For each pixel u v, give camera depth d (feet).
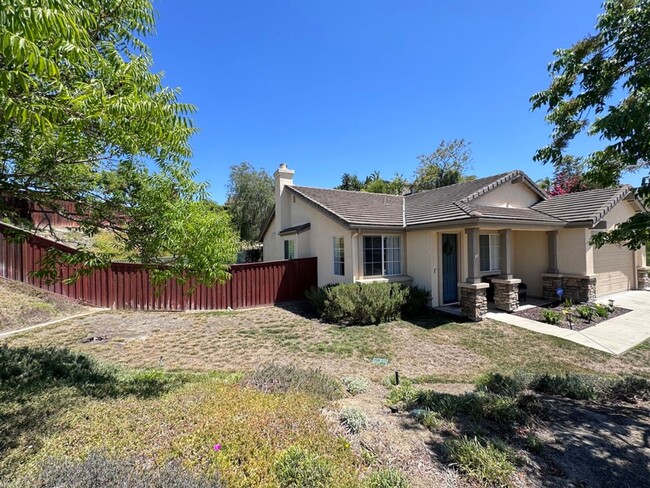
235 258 16.85
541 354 24.22
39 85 7.23
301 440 9.18
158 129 8.99
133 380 15.81
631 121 9.99
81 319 32.71
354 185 118.42
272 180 86.53
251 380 14.90
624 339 26.81
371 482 7.89
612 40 12.17
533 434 11.00
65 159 10.93
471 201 38.29
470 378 19.92
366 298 32.24
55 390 12.88
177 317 35.09
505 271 35.86
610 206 39.17
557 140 15.46
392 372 20.93
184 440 8.73
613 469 9.30
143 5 11.27
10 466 7.46
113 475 6.94
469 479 8.54
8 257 35.14
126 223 13.06
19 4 5.20
